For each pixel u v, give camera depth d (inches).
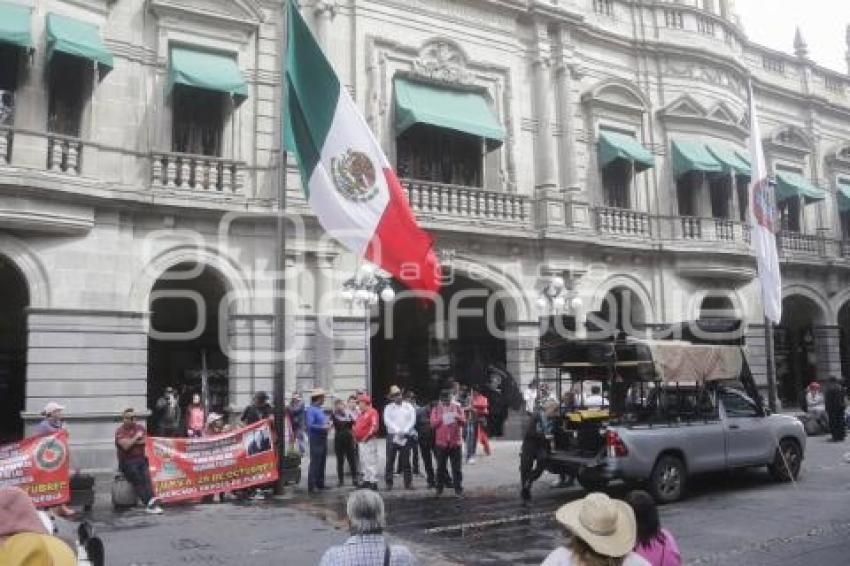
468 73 829.2
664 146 958.4
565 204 867.4
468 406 677.3
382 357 895.1
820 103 1175.6
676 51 970.1
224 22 700.0
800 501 460.4
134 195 625.3
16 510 138.6
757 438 516.4
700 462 481.4
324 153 518.3
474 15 842.2
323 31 735.1
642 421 476.1
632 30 967.0
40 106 603.2
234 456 493.7
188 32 686.5
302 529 401.1
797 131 1137.4
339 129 518.6
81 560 211.6
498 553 343.6
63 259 600.4
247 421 543.2
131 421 472.7
